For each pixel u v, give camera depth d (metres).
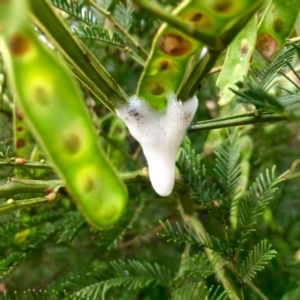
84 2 0.23
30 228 0.24
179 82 0.15
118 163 0.26
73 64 0.15
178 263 0.27
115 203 0.13
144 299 0.26
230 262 0.21
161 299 0.26
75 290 0.22
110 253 0.27
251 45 0.16
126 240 0.29
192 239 0.20
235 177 0.22
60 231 0.24
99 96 0.16
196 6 0.13
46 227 0.24
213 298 0.20
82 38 0.22
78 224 0.23
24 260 0.24
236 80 0.16
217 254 0.21
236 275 0.20
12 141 0.29
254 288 0.24
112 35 0.23
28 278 0.27
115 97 0.16
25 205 0.18
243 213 0.20
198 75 0.15
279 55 0.18
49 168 0.20
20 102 0.11
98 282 0.22
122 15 0.26
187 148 0.22
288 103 0.16
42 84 0.12
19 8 0.10
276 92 0.22
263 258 0.20
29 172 0.24
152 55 0.14
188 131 0.18
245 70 0.16
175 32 0.14
